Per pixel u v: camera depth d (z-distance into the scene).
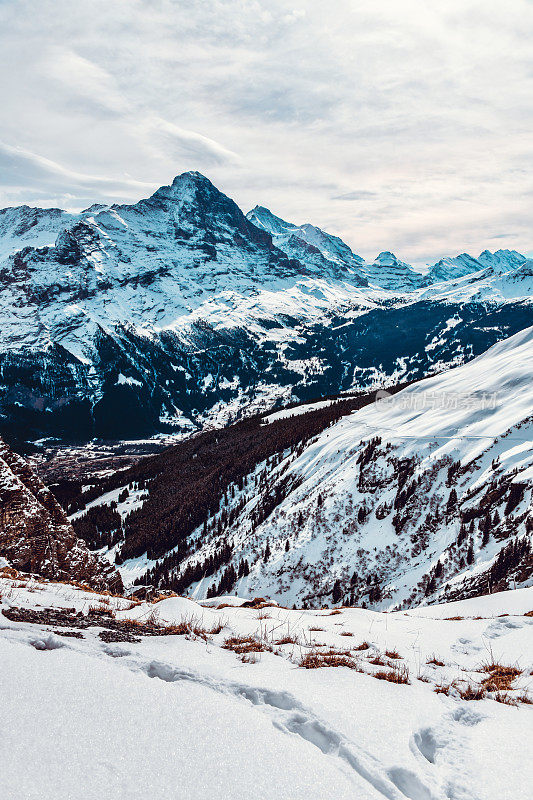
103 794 3.05
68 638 6.81
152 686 4.96
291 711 4.92
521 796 3.65
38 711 3.99
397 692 6.21
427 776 3.95
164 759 3.59
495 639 11.56
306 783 3.52
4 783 2.97
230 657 7.40
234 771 3.55
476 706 6.03
